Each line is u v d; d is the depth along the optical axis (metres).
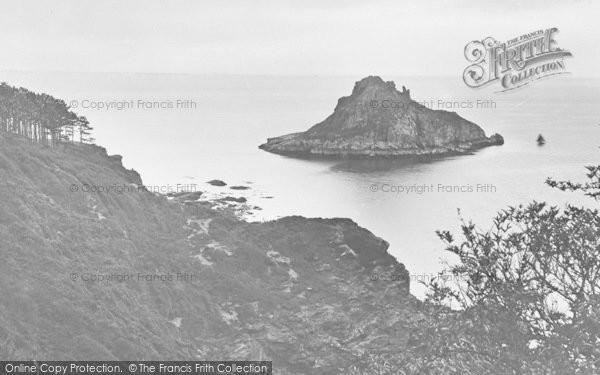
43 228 114.12
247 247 140.38
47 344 85.38
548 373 17.11
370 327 118.94
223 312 117.06
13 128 172.88
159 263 124.94
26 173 133.12
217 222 152.88
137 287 111.56
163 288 115.56
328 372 106.44
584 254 18.30
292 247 145.62
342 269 140.75
